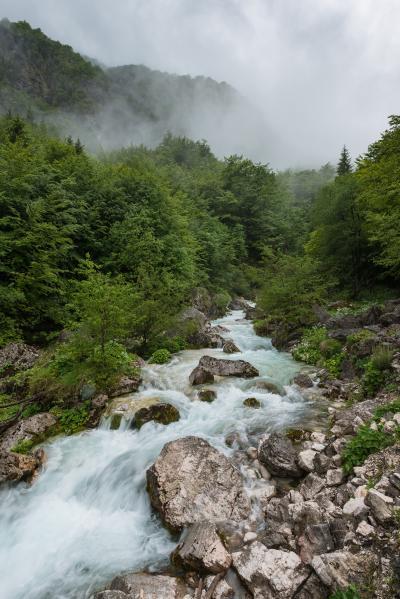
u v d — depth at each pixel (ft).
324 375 33.55
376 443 17.56
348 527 13.73
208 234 102.06
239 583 13.37
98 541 17.76
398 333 32.14
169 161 247.29
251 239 147.33
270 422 25.36
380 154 60.34
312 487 16.99
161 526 17.92
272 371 36.60
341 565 11.97
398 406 20.57
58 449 25.23
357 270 71.10
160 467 19.52
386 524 12.85
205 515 17.13
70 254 57.11
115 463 22.94
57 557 17.16
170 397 30.58
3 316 44.68
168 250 71.31
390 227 50.55
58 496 21.42
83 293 33.60
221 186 152.46
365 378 27.50
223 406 28.91
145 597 13.16
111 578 15.47
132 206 72.18
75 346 32.04
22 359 40.32
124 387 31.89
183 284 59.67
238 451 22.13
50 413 29.40
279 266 56.39
